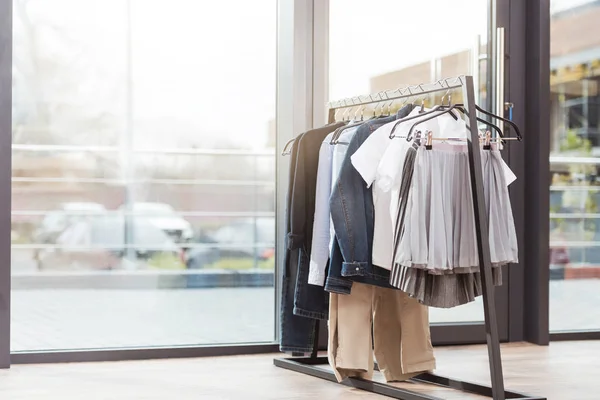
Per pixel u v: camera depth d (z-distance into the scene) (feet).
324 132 11.16
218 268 12.98
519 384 10.85
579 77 14.39
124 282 12.61
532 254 13.99
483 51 13.97
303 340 11.65
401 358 10.88
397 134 9.89
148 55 12.69
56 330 12.36
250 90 13.07
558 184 14.37
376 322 11.07
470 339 13.85
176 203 12.80
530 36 13.99
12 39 12.01
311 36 13.12
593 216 14.42
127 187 12.61
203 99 12.90
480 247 9.18
